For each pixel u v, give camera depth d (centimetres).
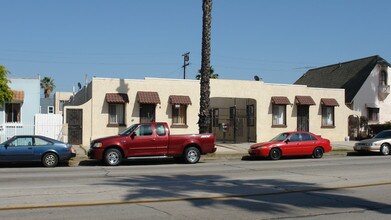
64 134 2638
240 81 3111
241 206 966
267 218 853
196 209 932
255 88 3155
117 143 1980
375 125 3775
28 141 1942
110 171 1705
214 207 953
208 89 2352
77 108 2731
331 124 3403
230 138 3634
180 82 2922
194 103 2942
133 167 1891
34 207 944
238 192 1152
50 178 1456
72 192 1140
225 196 1088
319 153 2358
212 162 2153
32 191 1158
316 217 865
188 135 2083
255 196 1092
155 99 2811
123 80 2805
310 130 3309
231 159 2333
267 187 1242
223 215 877
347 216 876
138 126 2031
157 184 1298
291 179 1420
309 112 3309
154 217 855
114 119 2802
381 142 2566
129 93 2812
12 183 1323
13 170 1770
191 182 1347
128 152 1995
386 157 2362
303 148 2312
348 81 4288
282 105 3241
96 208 936
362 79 4081
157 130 2044
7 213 885
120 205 969
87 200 1025
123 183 1319
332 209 941
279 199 1053
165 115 2880
